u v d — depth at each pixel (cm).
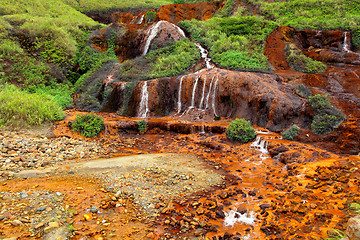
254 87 1299
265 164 876
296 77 1404
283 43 1825
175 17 3134
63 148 1025
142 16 3688
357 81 1264
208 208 598
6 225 506
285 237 465
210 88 1429
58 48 2008
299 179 707
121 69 1872
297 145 943
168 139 1198
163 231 519
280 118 1166
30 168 817
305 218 518
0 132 1071
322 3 2328
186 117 1419
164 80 1550
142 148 1099
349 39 1761
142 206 609
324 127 997
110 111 1636
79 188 681
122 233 509
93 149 1058
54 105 1366
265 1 2730
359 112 1026
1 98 1234
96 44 2328
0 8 2456
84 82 1923
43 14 2755
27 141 1031
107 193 662
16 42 1911
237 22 2142
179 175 781
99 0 4409
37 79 1736
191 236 502
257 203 615
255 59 1638
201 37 2092
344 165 711
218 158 954
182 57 1766
